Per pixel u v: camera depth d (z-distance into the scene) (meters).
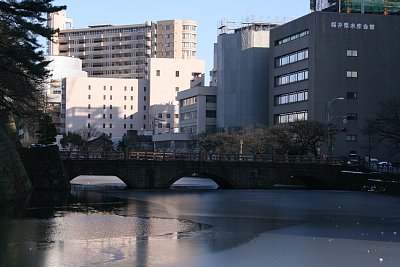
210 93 169.75
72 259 27.59
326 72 129.62
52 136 106.56
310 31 131.62
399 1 145.75
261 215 49.81
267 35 160.88
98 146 173.62
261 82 157.00
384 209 56.66
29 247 30.88
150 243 32.84
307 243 33.62
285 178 106.81
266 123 155.62
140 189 85.62
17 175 62.94
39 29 54.75
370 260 28.53
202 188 93.75
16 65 57.19
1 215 46.22
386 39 132.75
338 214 51.41
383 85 131.75
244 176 94.06
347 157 107.06
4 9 53.31
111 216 47.06
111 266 26.11
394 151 118.62
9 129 78.31
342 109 129.50
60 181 76.81
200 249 31.09
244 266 26.89
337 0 148.25
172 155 91.25
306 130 108.19
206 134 148.62
